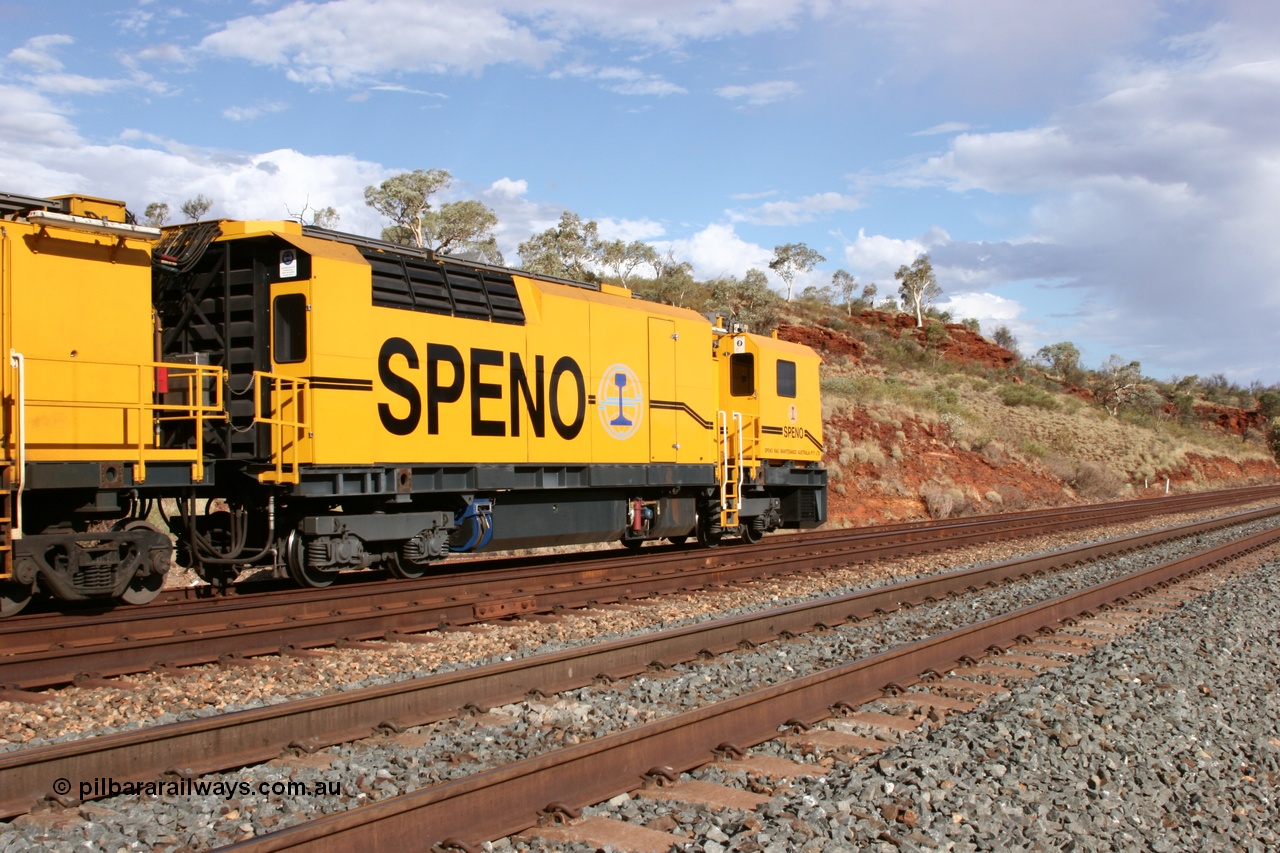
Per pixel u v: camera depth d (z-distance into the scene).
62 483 9.74
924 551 19.83
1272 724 7.97
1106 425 63.44
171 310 12.50
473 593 12.45
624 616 11.66
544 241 55.66
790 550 18.38
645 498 17.50
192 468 10.91
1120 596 13.84
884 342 70.06
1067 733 6.98
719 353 20.16
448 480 13.47
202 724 5.84
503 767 5.14
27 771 5.16
